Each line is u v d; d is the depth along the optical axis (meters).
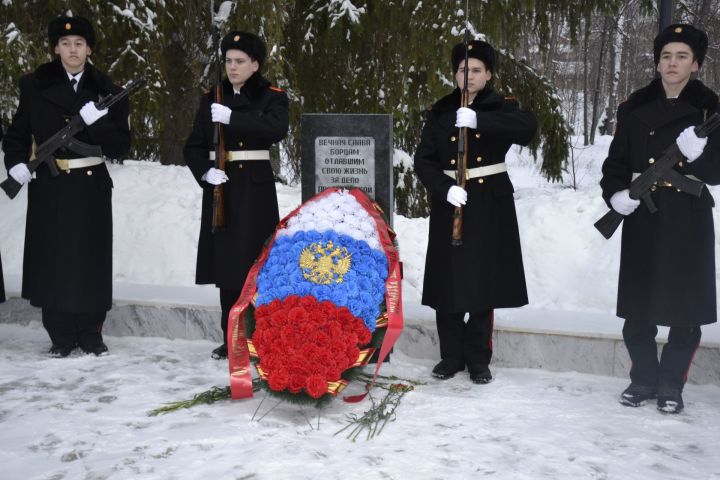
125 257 6.31
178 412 3.81
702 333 4.43
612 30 25.00
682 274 3.74
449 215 4.36
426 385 4.32
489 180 4.31
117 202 6.82
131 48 7.53
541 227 5.86
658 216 3.79
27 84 4.70
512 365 4.68
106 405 3.90
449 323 4.46
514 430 3.59
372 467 3.14
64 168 4.65
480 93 4.36
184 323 5.21
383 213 4.51
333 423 3.67
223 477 3.04
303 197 4.56
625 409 3.91
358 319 3.84
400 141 9.84
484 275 4.28
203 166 4.57
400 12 8.05
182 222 6.53
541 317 4.90
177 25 8.05
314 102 9.03
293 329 3.73
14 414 3.76
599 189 6.16
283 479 3.02
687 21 19.05
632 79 30.98
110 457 3.24
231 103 4.52
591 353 4.50
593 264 5.51
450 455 3.27
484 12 8.12
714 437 3.53
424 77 8.60
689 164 3.71
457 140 4.29
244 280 4.57
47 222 4.68
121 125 4.73
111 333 5.34
